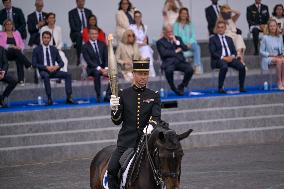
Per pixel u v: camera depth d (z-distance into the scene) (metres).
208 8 45.22
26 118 35.16
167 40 39.12
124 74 39.53
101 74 37.44
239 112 37.19
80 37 42.53
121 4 42.59
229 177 28.84
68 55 44.31
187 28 43.16
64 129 35.16
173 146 17.08
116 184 19.80
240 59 39.59
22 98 39.34
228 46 39.72
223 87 41.22
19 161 33.84
